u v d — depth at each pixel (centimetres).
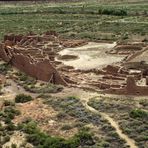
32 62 9538
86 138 5775
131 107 6831
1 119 6806
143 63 9306
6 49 11281
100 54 11244
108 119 6462
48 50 11594
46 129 6303
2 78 9450
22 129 6331
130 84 7394
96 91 7756
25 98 7725
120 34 14962
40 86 8556
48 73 8738
